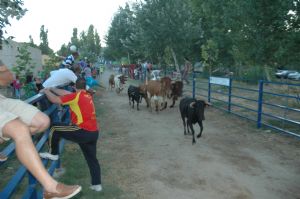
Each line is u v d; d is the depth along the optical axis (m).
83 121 4.93
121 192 5.45
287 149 7.80
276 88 19.47
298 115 11.83
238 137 9.00
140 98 14.59
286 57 16.36
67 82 5.88
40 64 25.89
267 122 10.64
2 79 2.70
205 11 28.52
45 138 5.25
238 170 6.48
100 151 7.79
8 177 5.93
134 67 35.72
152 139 8.88
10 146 3.46
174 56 26.28
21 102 2.57
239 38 18.95
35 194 3.99
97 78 36.06
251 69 24.89
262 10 16.50
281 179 6.03
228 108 12.49
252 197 5.30
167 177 6.14
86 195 5.27
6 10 6.92
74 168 6.46
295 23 15.80
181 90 14.36
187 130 9.70
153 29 25.50
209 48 29.53
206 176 6.18
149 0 26.31
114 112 13.27
